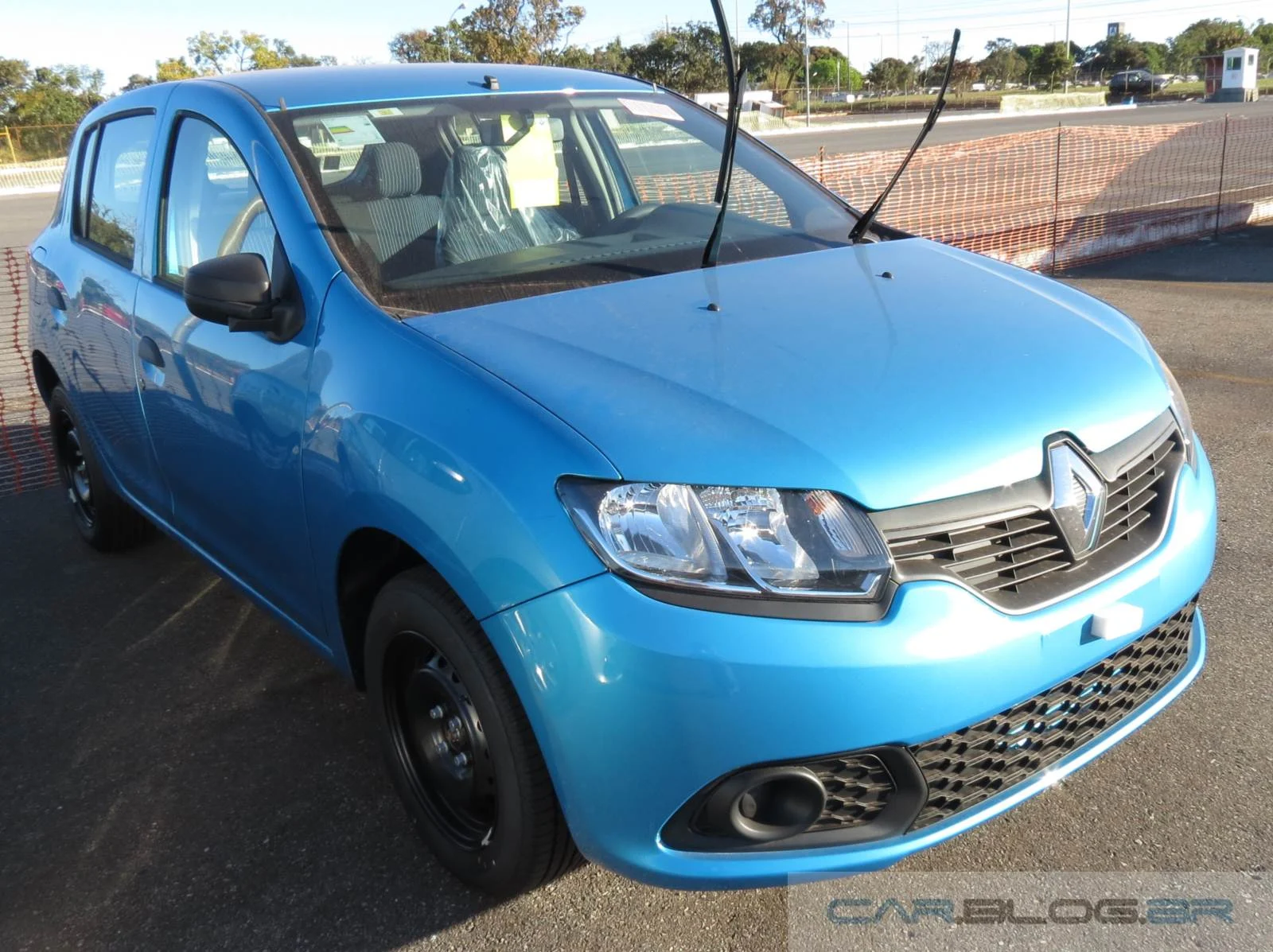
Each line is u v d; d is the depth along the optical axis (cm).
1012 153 1227
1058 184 1116
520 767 199
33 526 481
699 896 234
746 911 229
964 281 268
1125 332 252
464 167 288
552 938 224
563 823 205
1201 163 1534
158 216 323
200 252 299
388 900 237
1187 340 694
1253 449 491
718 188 276
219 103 300
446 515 198
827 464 186
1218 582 363
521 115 315
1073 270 975
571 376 205
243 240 278
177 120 322
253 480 268
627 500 183
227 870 249
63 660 357
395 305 240
